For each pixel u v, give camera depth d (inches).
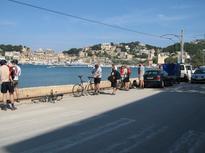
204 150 349.1
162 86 1235.2
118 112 592.1
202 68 1653.5
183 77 1697.8
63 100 771.4
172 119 531.2
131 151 336.8
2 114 550.0
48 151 328.2
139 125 475.2
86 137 392.5
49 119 505.7
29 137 385.1
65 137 388.8
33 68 5590.6
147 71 1251.8
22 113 562.9
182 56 2449.6
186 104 727.7
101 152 330.0
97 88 933.2
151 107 668.7
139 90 1112.2
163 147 356.8
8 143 356.8
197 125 484.4
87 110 610.2
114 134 412.5
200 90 1127.0
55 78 2442.2
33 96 770.8
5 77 604.4
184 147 359.3
